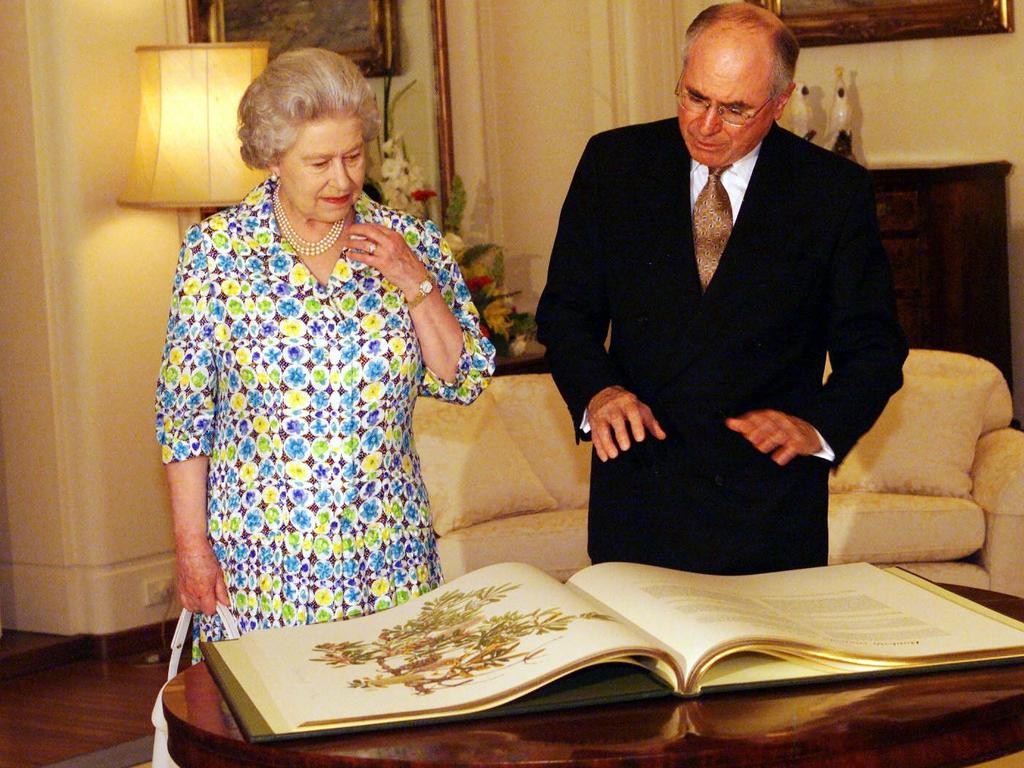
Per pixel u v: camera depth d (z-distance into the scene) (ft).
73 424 16.40
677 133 8.82
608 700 5.25
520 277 22.49
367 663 5.74
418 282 7.25
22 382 16.58
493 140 21.65
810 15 23.13
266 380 7.32
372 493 7.43
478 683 5.32
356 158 7.04
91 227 16.22
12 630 16.93
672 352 8.46
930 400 15.57
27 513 16.75
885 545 14.67
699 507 8.38
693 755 4.77
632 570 6.47
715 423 8.39
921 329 21.70
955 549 14.70
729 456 8.38
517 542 14.76
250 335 7.31
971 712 5.09
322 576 7.32
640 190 8.73
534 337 21.07
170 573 17.16
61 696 15.12
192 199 15.12
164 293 17.04
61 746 13.48
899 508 14.74
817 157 8.63
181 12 17.12
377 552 7.43
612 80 22.76
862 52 23.29
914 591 6.48
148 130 15.40
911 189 21.50
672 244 8.56
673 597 5.95
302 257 7.38
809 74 23.54
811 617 6.07
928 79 23.06
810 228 8.45
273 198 7.48
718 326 8.40
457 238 19.19
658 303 8.53
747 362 8.41
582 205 8.97
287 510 7.32
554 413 16.24
